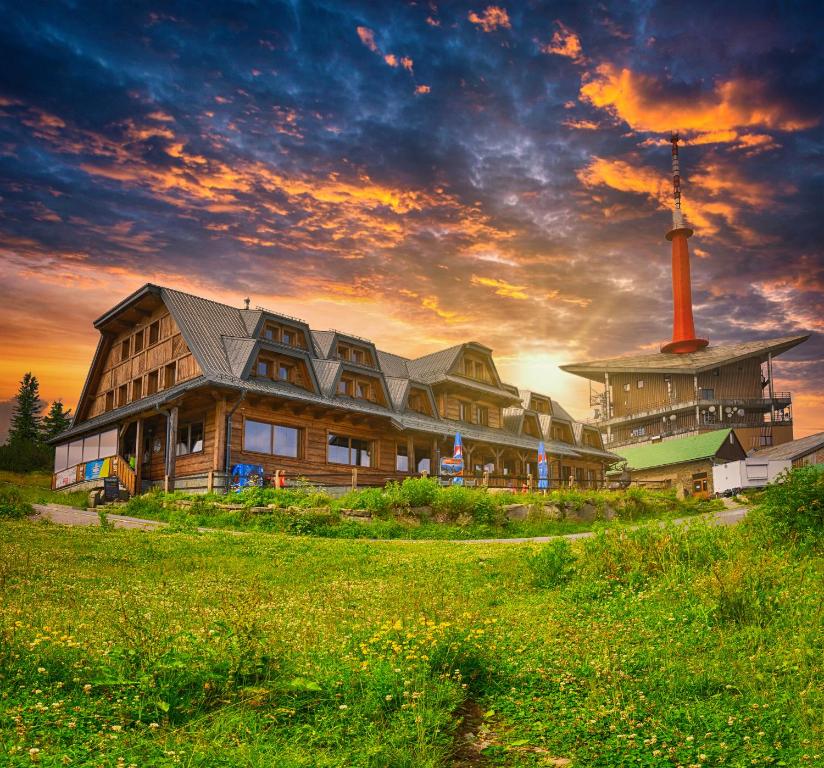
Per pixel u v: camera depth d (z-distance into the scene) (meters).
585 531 25.89
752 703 6.42
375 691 6.17
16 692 5.77
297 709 5.95
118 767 4.57
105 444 34.66
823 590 9.97
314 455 33.78
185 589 11.44
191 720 5.57
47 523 20.31
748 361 83.31
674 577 11.36
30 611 8.69
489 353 47.19
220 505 23.56
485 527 24.33
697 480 61.06
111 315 36.25
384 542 20.28
